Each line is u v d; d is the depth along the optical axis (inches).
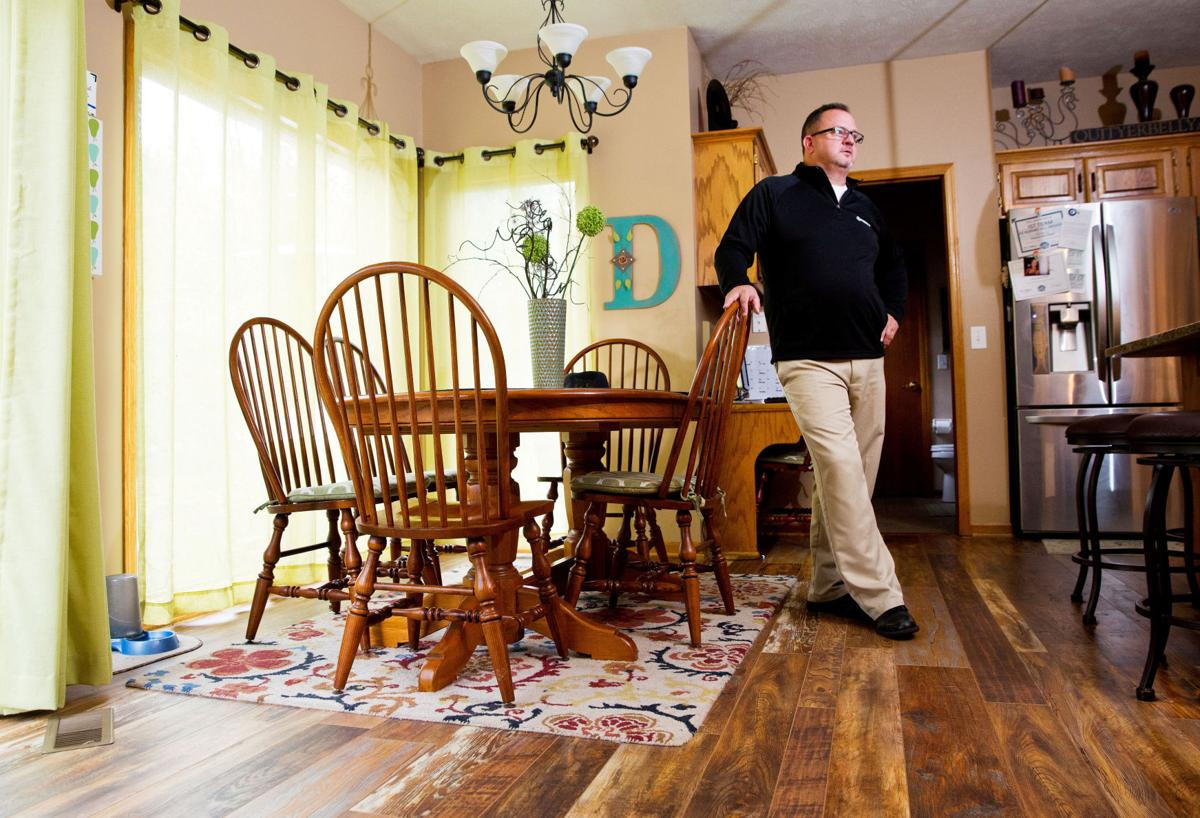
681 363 156.9
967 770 54.6
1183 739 59.1
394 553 101.0
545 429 80.5
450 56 173.5
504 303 163.5
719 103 169.2
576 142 159.0
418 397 76.6
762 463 161.5
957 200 180.5
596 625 83.7
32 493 69.8
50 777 56.5
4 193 71.4
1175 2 157.4
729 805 50.4
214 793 53.6
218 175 115.0
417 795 52.8
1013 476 176.7
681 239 157.9
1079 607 103.3
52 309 71.0
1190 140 172.1
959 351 179.9
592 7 153.6
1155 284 165.2
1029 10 159.9
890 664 79.4
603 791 52.8
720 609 105.3
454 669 77.1
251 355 121.0
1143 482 165.2
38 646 68.9
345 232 144.0
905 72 182.9
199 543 110.8
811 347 93.7
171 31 108.0
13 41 71.8
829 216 94.6
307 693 73.8
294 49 137.9
